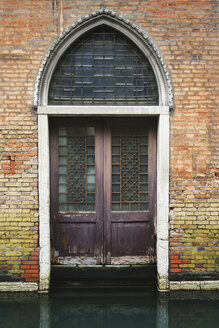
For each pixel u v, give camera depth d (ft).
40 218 14.76
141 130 15.96
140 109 14.83
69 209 15.96
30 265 14.82
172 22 14.71
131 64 15.39
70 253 15.97
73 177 15.88
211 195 15.05
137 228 16.10
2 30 14.44
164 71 14.73
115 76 15.35
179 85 14.85
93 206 15.99
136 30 14.61
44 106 14.62
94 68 15.31
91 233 16.02
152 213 16.01
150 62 14.98
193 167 14.98
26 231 14.78
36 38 14.51
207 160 14.99
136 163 15.98
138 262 16.03
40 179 14.73
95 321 12.90
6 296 14.55
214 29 14.80
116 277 15.90
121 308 13.83
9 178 14.70
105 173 15.87
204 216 15.05
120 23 14.64
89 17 14.40
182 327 12.51
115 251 16.08
